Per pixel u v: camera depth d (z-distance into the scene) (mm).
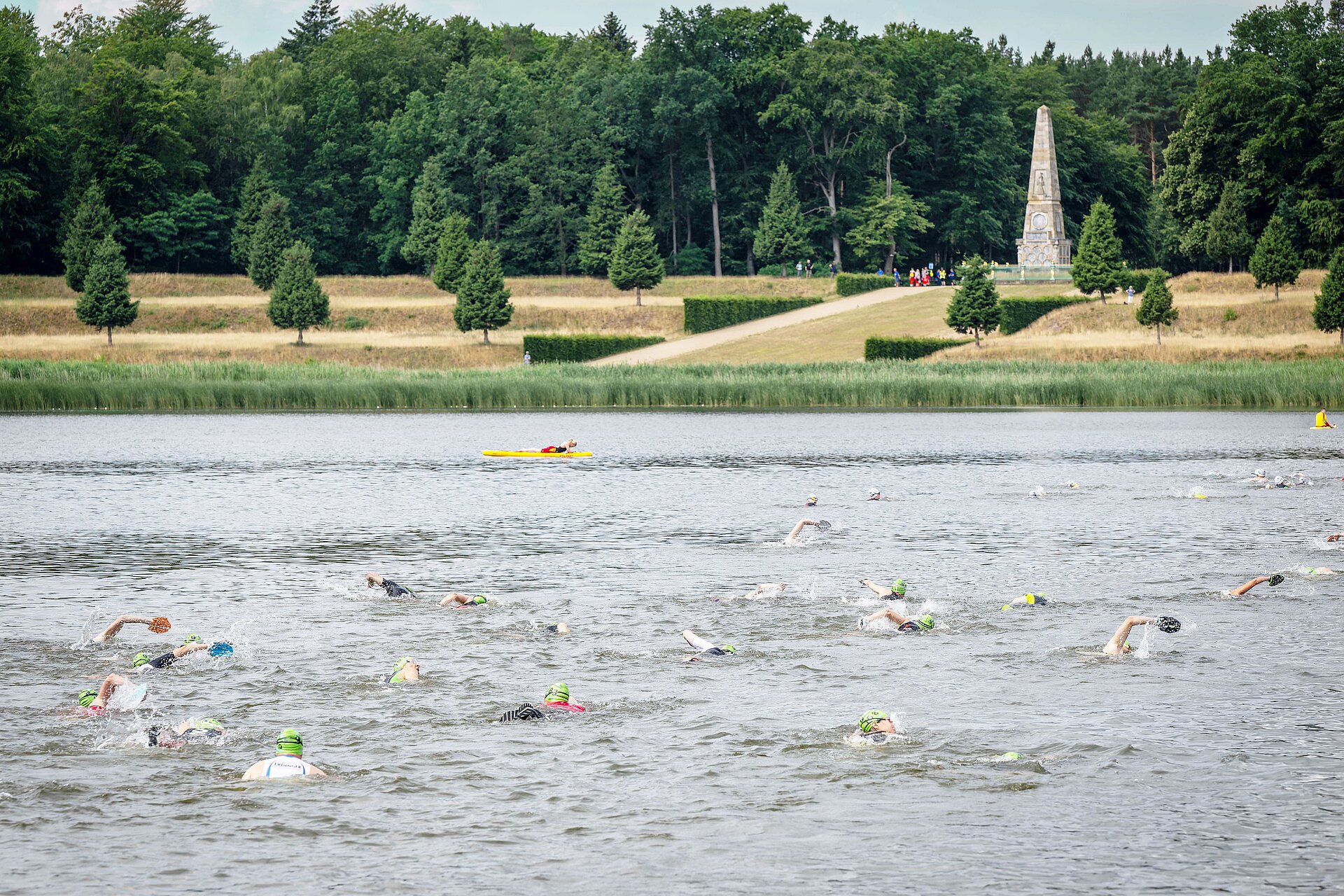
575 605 28234
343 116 191375
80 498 48688
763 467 59281
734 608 27688
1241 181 150250
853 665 22656
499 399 103750
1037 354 120812
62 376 108750
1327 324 116000
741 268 196500
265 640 24875
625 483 53219
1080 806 15727
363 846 14641
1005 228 197250
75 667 23031
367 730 18953
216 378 111250
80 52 190000
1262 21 159750
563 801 16031
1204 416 88688
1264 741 18078
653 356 135875
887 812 15586
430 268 175125
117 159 166625
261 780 16719
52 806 15930
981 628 25594
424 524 41781
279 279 138750
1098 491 48281
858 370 111625
